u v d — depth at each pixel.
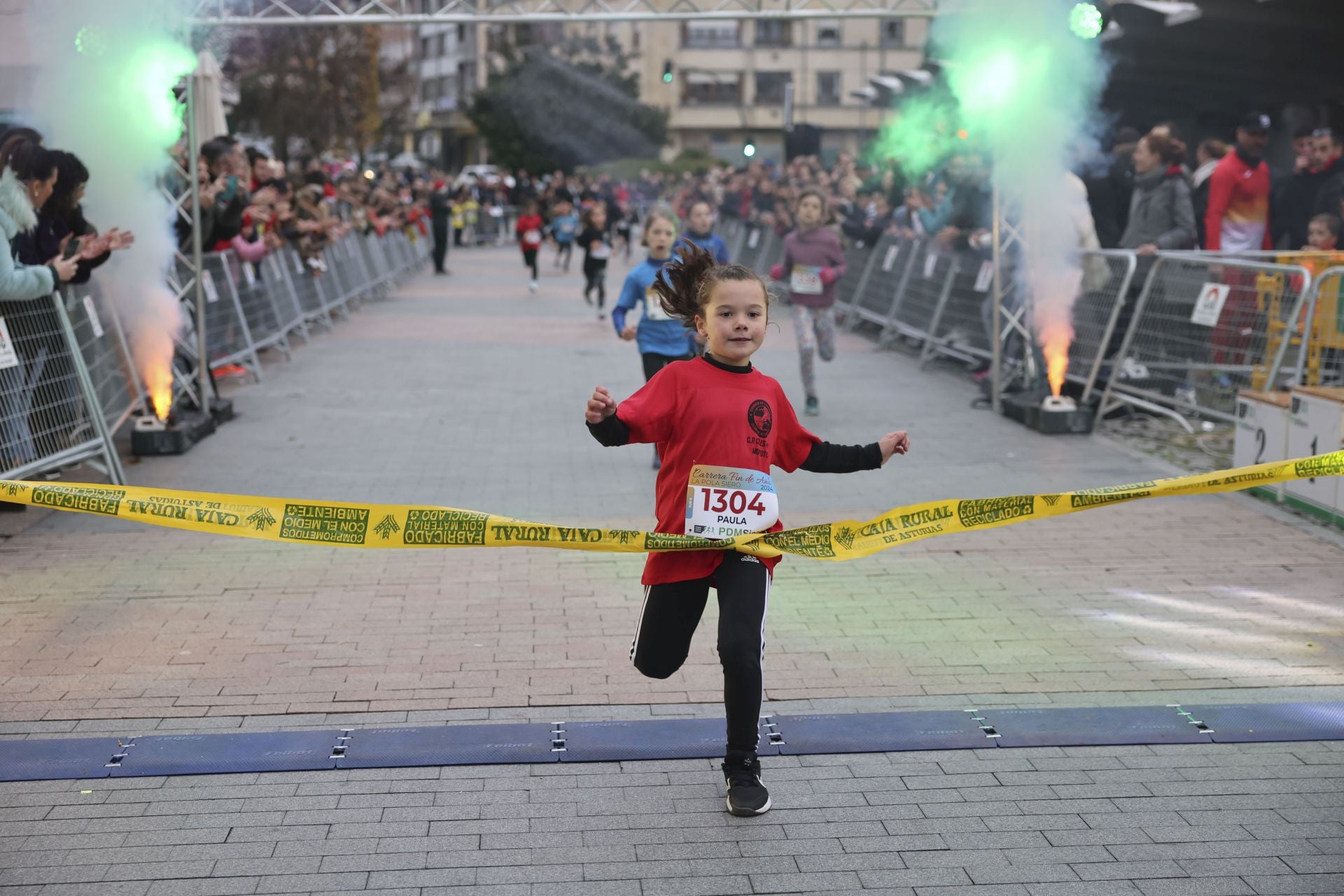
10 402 6.51
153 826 3.48
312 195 15.36
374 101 45.56
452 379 12.01
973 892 3.16
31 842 3.39
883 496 7.32
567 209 27.62
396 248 24.95
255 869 3.27
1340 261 9.52
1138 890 3.17
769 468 3.60
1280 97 14.84
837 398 10.85
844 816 3.56
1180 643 4.92
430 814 3.56
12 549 6.16
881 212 16.14
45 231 6.86
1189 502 7.05
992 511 3.73
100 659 4.75
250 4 10.23
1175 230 9.90
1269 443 7.11
